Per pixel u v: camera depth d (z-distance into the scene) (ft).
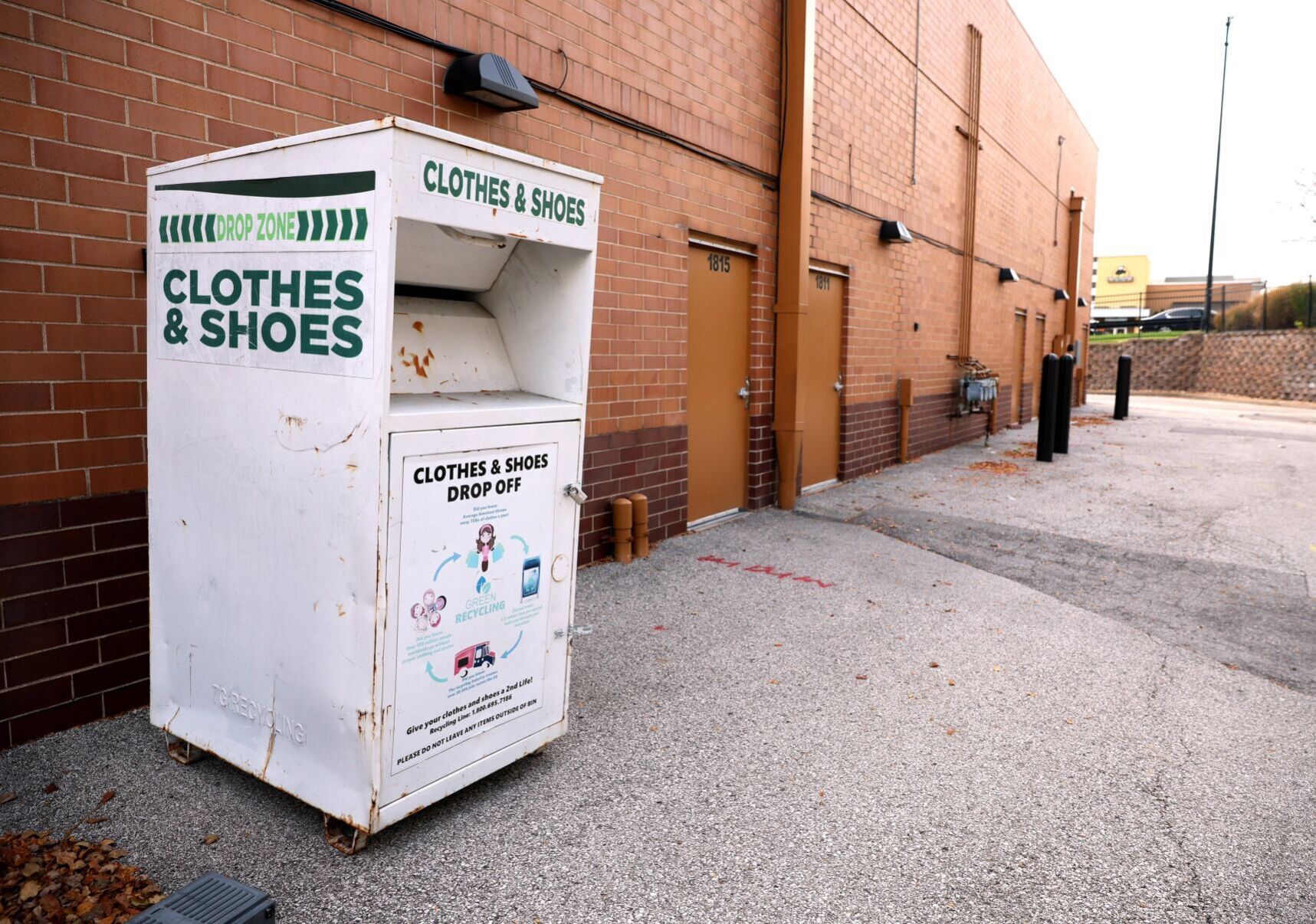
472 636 8.81
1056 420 40.22
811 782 10.02
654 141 19.38
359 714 7.93
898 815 9.36
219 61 11.10
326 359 7.80
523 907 7.64
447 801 9.37
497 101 14.71
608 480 18.94
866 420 31.89
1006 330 50.98
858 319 30.37
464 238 8.41
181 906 6.31
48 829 8.47
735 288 23.52
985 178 43.75
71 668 10.36
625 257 18.76
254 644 8.76
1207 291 102.42
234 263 8.46
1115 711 12.32
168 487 9.43
